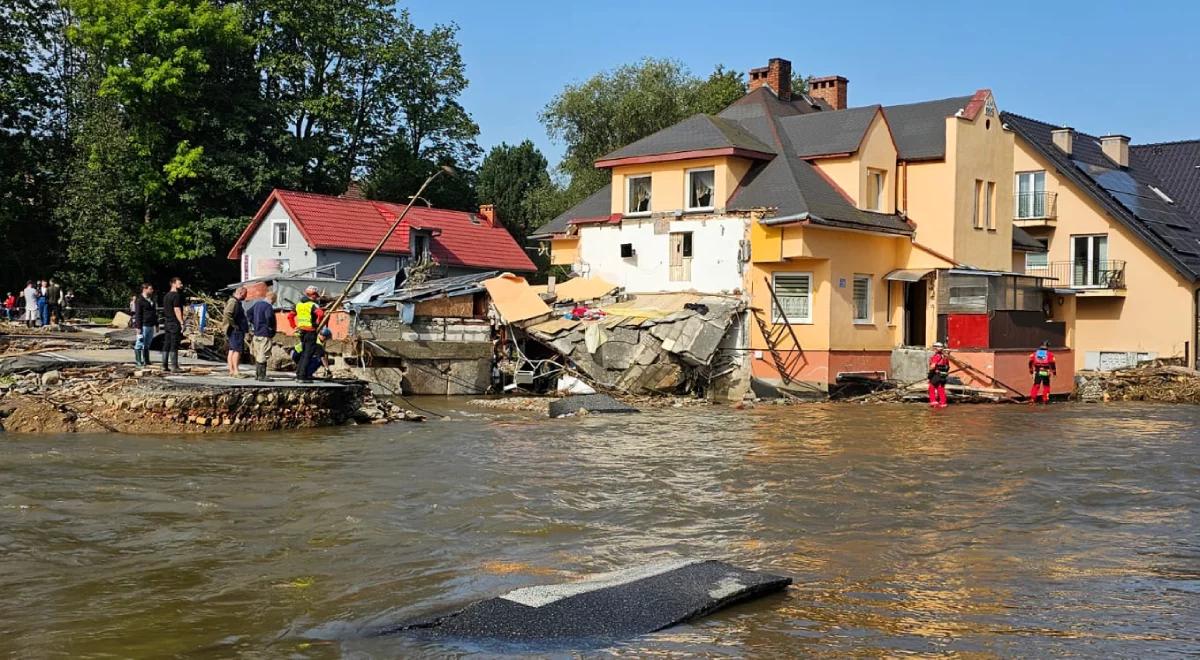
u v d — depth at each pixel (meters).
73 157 53.69
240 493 14.66
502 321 34.00
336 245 48.53
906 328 39.69
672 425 25.05
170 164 51.34
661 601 9.52
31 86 52.94
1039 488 16.67
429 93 62.22
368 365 32.00
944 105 41.97
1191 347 45.19
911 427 25.55
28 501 13.77
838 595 10.20
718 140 37.38
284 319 35.81
